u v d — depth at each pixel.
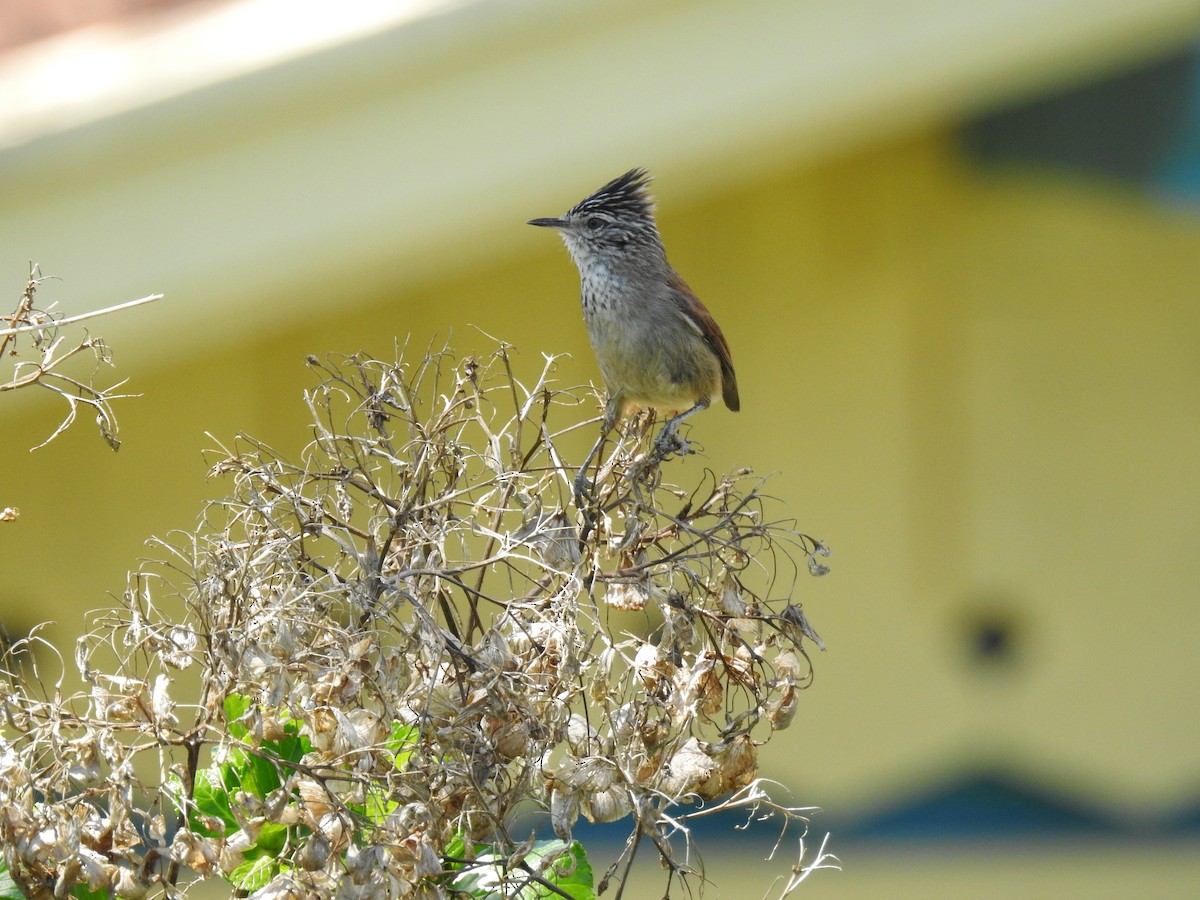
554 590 5.00
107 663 9.62
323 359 13.37
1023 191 14.57
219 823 4.30
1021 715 14.59
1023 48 11.59
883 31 11.35
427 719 4.32
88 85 10.79
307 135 10.86
